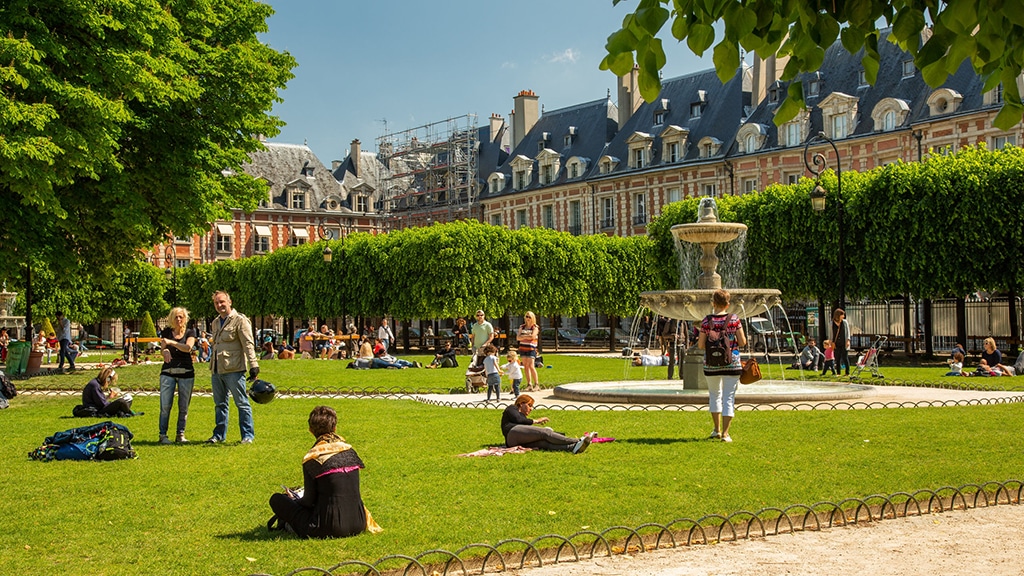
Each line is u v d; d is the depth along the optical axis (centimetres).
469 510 799
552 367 3083
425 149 8731
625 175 6612
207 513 805
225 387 1234
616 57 422
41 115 1684
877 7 438
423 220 8756
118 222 2130
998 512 818
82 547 700
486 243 4647
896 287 3522
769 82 5991
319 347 4312
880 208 3497
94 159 1883
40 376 2694
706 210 1966
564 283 4847
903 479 919
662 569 645
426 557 662
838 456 1051
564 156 7312
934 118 4872
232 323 1220
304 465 732
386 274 4853
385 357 3031
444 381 2416
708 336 1180
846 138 5288
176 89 2105
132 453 1098
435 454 1113
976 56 446
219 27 2619
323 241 5272
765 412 1495
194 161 2359
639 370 2861
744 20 416
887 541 720
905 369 2870
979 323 4000
